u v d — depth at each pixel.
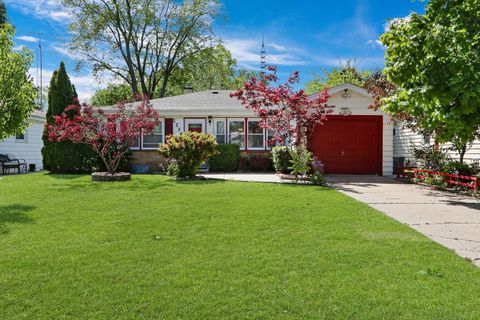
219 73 39.38
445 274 3.95
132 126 13.01
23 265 4.22
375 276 3.90
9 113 9.09
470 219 6.72
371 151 15.38
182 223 6.30
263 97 13.52
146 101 13.63
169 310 3.18
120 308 3.21
